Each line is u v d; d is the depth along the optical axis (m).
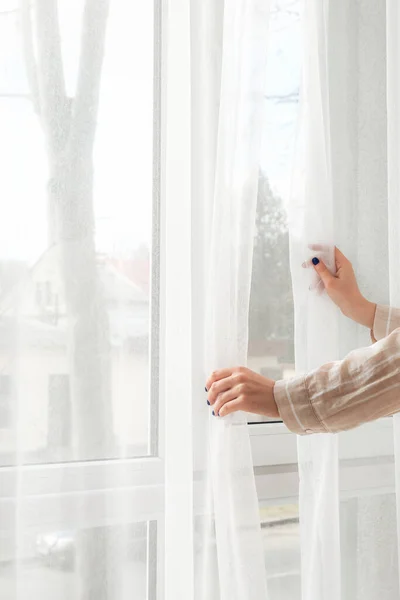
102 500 1.05
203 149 1.13
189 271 1.07
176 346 1.06
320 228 1.19
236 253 1.11
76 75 1.03
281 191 1.25
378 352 1.05
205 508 1.11
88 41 1.04
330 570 1.16
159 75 1.09
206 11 1.13
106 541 1.05
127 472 1.06
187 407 1.06
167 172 1.07
